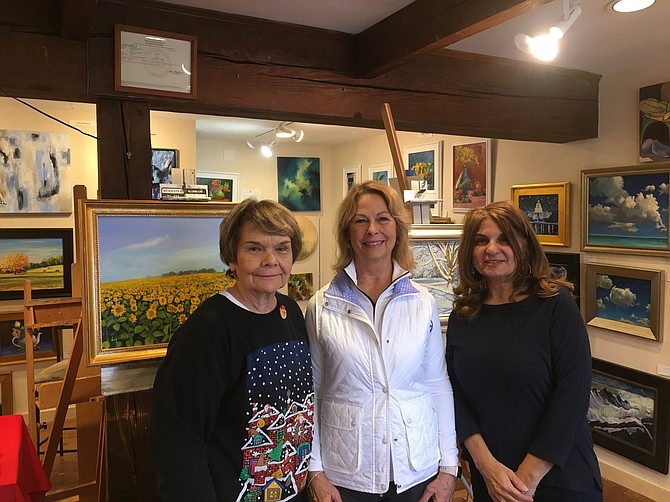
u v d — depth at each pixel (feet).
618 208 9.59
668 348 9.04
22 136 11.73
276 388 4.05
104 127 6.05
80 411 8.52
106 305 5.60
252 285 4.02
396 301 4.93
